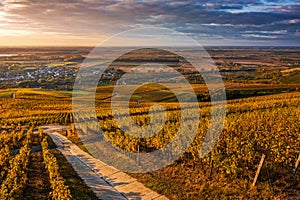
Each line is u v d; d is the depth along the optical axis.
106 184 12.77
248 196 10.52
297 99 37.66
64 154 18.20
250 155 12.52
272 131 16.53
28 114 44.56
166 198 11.05
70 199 10.27
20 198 10.88
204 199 10.68
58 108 52.12
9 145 20.78
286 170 12.23
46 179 13.30
